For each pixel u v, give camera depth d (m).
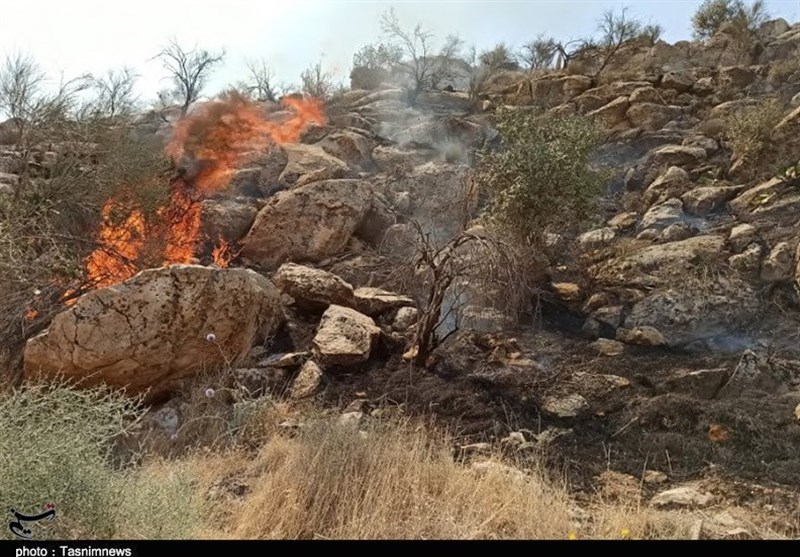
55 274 7.06
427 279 7.09
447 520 3.73
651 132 12.37
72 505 3.36
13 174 9.85
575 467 4.72
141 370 5.70
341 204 9.27
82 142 9.60
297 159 11.73
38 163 9.45
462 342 6.59
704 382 5.68
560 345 6.63
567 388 5.81
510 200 7.88
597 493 4.35
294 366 6.22
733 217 8.58
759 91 13.18
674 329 6.63
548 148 8.10
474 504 3.91
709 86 13.72
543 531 3.68
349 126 14.15
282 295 7.34
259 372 6.03
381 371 6.20
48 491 3.29
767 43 16.73
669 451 4.90
